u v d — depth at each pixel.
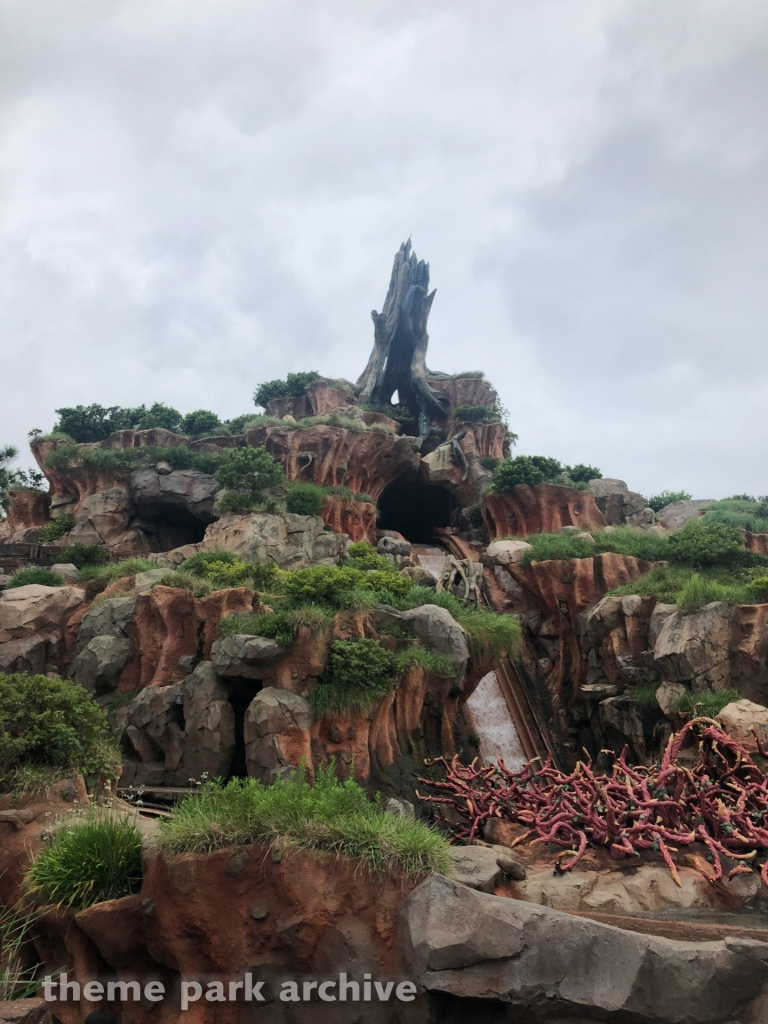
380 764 21.09
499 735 31.34
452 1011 7.89
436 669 23.22
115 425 50.72
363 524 42.62
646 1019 7.26
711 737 12.73
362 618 22.70
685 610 25.33
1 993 7.80
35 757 13.24
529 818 12.21
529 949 7.70
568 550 35.12
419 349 58.81
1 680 13.89
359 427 46.34
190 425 50.78
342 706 20.58
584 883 10.00
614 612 29.33
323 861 8.64
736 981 7.31
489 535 47.31
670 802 10.91
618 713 26.69
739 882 9.91
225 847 8.89
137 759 21.95
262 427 45.22
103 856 9.72
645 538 38.44
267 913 8.54
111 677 23.77
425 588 28.48
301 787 10.15
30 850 10.93
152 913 8.93
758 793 11.88
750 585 25.81
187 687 21.89
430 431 55.53
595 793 11.76
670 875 10.13
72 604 26.20
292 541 33.84
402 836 8.96
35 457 44.66
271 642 20.84
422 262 60.09
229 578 26.95
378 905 8.48
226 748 20.95
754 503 50.97
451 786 13.96
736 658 23.94
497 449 53.19
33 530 40.91
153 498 39.59
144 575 27.19
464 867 9.62
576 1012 7.45
